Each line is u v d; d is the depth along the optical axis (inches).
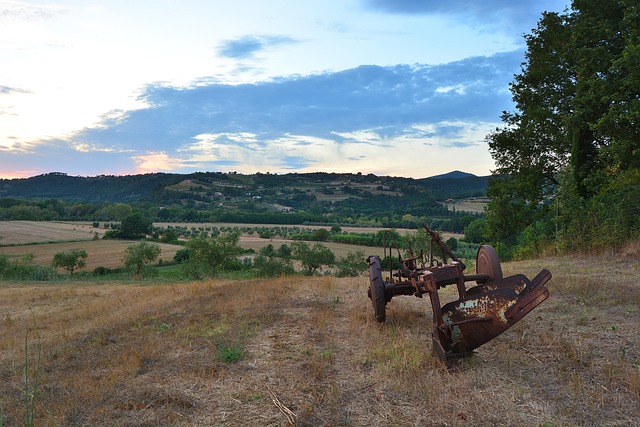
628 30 869.2
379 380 186.5
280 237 5600.4
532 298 191.9
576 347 208.7
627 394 161.2
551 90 1096.2
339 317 319.0
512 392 168.2
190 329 306.3
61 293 833.5
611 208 601.6
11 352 317.4
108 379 210.1
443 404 160.2
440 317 202.1
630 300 286.4
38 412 176.4
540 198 1178.0
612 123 780.6
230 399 174.6
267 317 323.9
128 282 1461.6
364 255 2933.1
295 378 192.5
